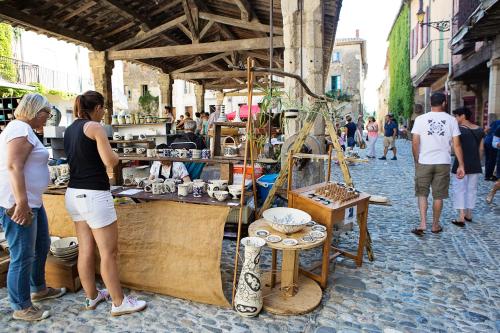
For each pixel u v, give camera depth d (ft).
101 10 23.18
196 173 14.64
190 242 9.09
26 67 51.93
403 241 13.00
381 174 28.35
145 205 9.76
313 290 9.19
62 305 8.79
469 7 28.27
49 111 8.05
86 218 7.78
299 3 15.80
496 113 27.73
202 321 8.06
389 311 8.42
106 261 7.99
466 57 37.01
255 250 8.06
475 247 12.27
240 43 24.20
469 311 8.38
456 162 14.52
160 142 23.30
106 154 7.55
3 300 9.02
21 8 20.27
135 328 7.80
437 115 13.17
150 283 9.33
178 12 27.04
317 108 11.29
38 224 8.68
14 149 7.11
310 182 14.14
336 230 12.28
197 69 42.47
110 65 28.09
